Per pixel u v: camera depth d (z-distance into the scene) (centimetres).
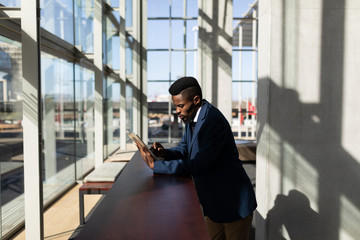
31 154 223
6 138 347
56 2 477
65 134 550
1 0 310
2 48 339
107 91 858
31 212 226
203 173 137
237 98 1298
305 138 258
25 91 219
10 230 300
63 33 509
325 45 254
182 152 164
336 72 255
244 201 149
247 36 1279
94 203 406
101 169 310
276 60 253
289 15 251
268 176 260
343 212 262
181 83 137
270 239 262
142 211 88
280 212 261
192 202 96
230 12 1060
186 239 69
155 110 1179
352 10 253
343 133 259
